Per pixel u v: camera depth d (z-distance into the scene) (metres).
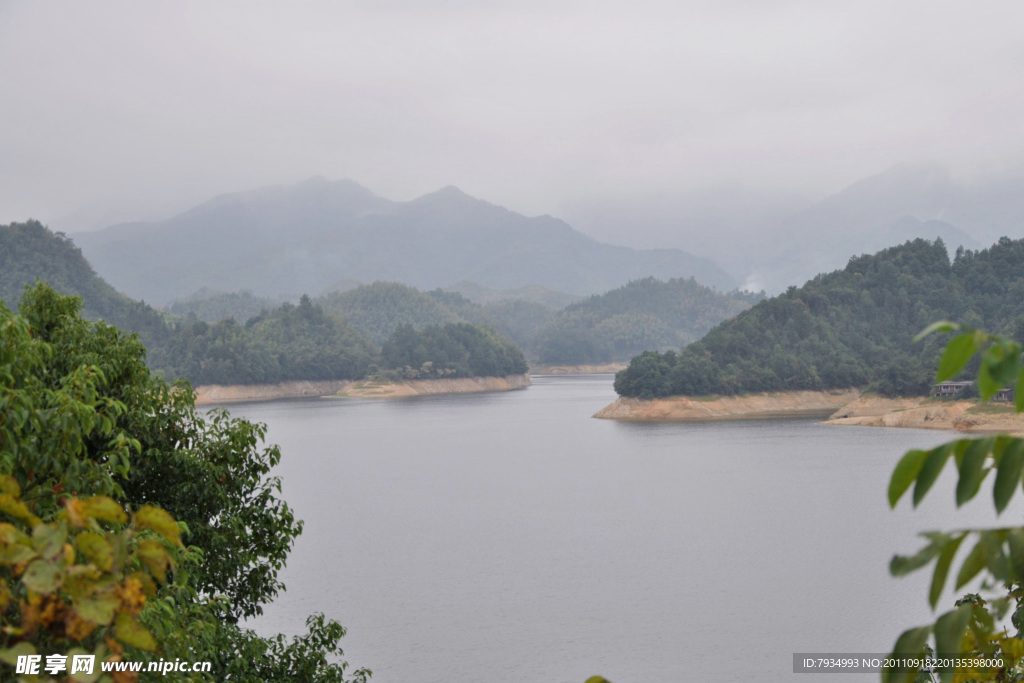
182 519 19.20
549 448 147.12
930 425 156.62
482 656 45.81
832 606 52.97
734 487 101.19
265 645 20.95
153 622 11.59
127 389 18.55
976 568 2.99
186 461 19.20
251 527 20.95
